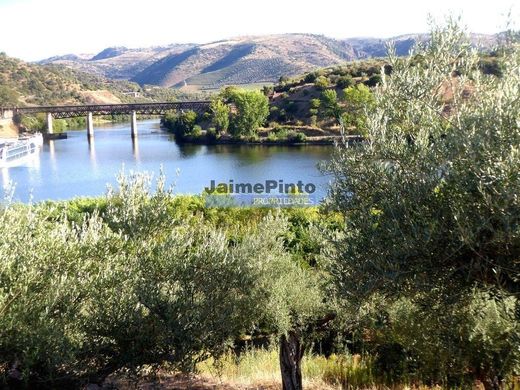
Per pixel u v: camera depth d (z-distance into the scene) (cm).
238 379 778
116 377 684
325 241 650
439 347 570
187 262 675
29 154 7244
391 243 493
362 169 545
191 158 6594
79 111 10262
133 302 624
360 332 866
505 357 550
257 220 1755
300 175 4731
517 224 397
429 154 484
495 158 429
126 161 6556
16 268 590
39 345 521
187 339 616
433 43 554
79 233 750
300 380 669
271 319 771
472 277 459
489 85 523
